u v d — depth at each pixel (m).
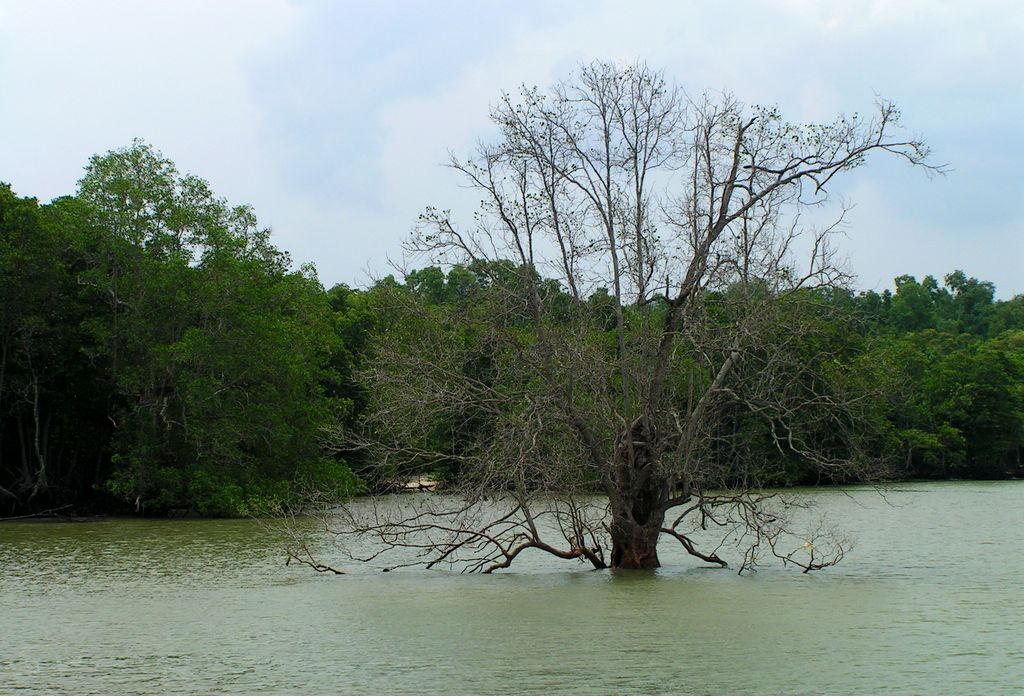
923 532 35.22
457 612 19.31
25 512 47.78
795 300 22.06
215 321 49.91
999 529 36.31
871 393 23.41
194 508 46.75
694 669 14.66
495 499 23.00
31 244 44.31
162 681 14.38
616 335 25.39
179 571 26.56
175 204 49.34
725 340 22.22
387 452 23.25
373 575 25.06
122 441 47.16
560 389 22.53
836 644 16.27
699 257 22.53
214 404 46.28
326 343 55.94
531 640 16.69
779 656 15.44
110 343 46.75
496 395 22.83
